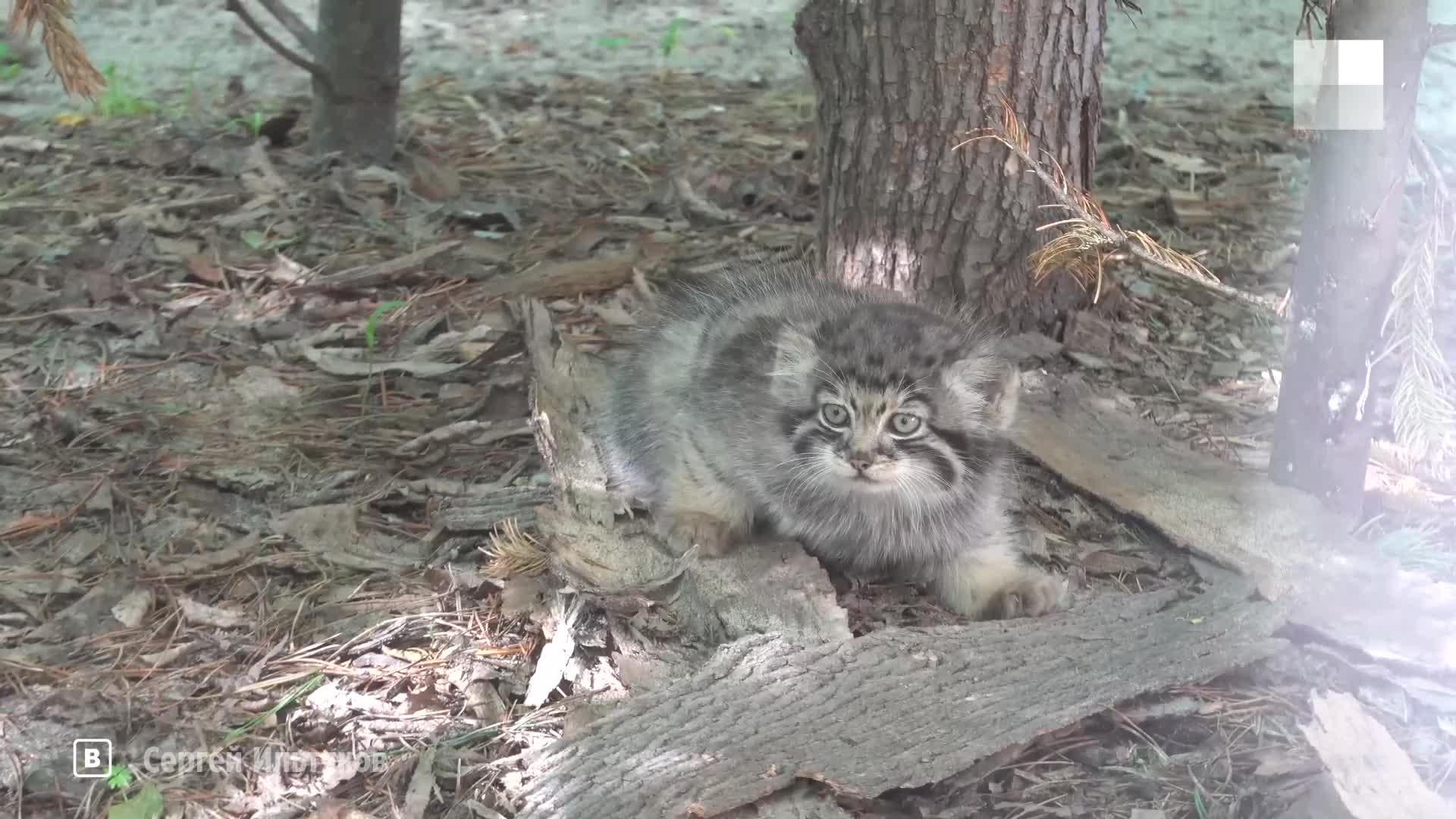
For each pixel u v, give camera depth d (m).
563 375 1.54
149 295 1.66
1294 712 1.28
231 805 1.21
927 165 1.57
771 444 1.38
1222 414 1.58
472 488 1.45
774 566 1.37
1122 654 1.30
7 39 2.35
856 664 1.28
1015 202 1.58
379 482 1.46
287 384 1.56
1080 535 1.43
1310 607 1.34
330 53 1.88
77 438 1.48
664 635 1.33
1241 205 1.95
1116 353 1.65
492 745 1.25
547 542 1.36
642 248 1.77
